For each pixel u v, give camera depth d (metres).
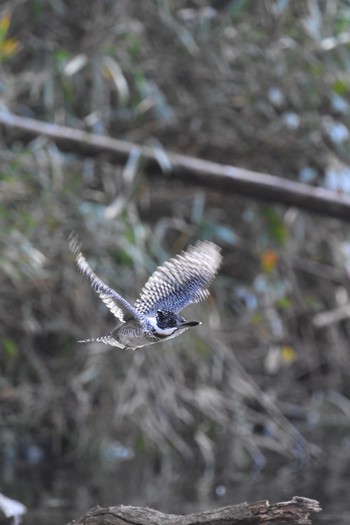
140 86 12.95
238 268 13.98
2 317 11.88
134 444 11.86
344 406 13.62
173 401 12.07
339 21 14.30
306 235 14.20
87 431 11.77
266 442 12.21
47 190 12.06
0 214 11.48
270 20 14.18
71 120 13.32
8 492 9.77
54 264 12.02
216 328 12.77
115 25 13.55
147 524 5.56
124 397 11.95
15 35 13.67
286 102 14.45
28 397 11.81
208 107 14.14
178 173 12.34
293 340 14.11
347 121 14.41
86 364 12.01
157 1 14.16
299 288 14.38
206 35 14.14
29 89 13.70
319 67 13.92
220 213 13.93
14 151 12.28
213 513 5.43
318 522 8.62
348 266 14.03
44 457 11.59
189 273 5.27
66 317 12.12
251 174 12.41
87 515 5.73
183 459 11.67
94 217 12.20
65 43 13.75
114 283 12.14
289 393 13.80
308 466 11.34
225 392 12.75
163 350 12.22
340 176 13.80
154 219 13.67
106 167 13.05
